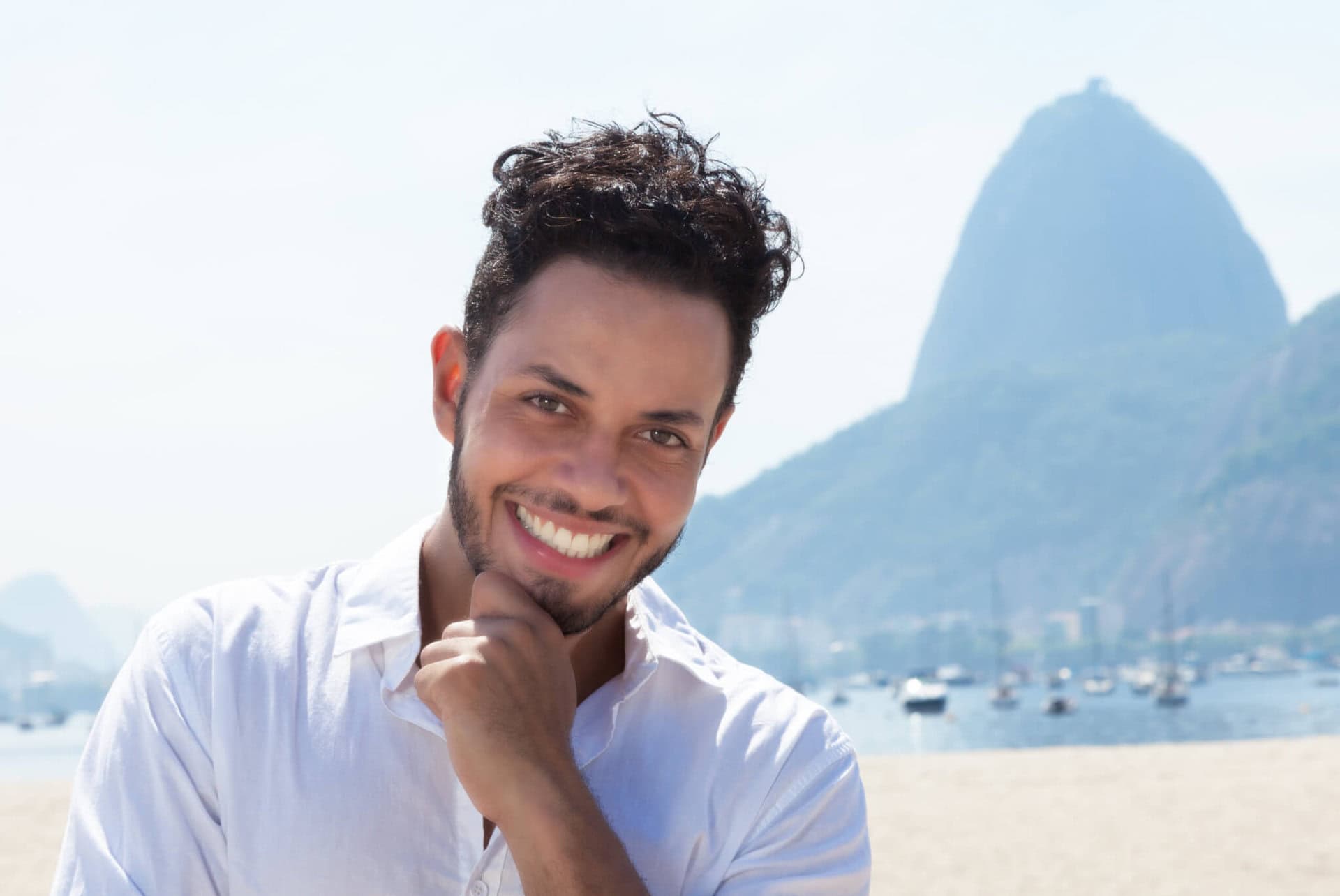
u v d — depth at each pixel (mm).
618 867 1142
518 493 1219
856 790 1414
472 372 1267
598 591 1243
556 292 1204
